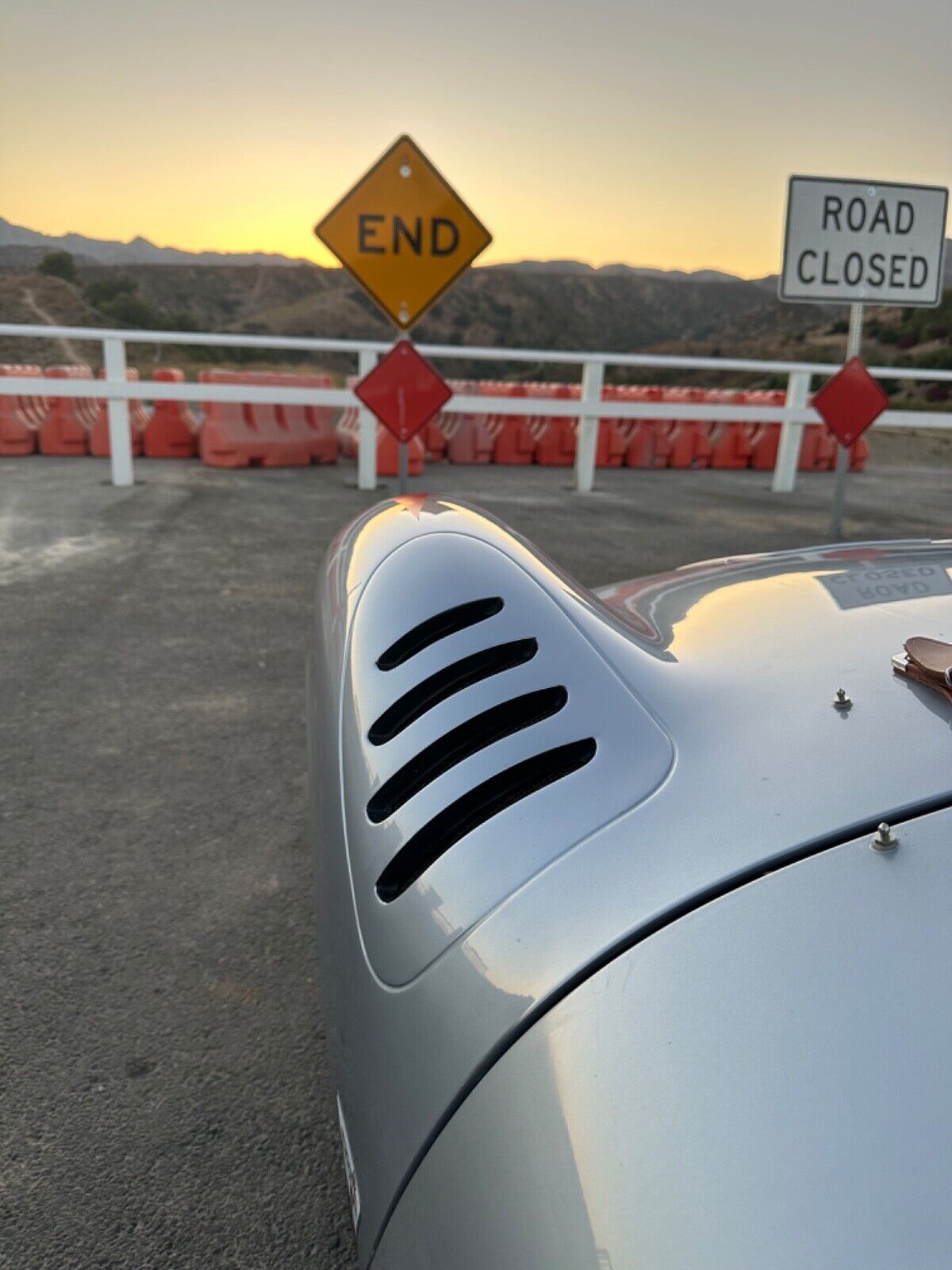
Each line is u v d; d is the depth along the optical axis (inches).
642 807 30.0
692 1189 19.6
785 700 34.9
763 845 27.3
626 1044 22.7
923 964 22.6
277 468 391.2
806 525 287.3
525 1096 23.5
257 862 89.4
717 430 486.0
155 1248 50.4
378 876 32.6
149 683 135.3
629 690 35.6
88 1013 68.4
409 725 36.1
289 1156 56.4
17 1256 49.7
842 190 243.4
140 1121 58.8
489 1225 22.9
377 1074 29.9
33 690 131.2
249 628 162.4
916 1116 19.5
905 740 31.5
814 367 363.9
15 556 209.6
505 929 27.4
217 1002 70.0
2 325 293.3
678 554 234.4
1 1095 60.6
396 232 235.9
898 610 43.9
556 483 383.9
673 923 25.4
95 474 351.9
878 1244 17.8
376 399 239.6
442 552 44.2
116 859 89.2
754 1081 20.8
